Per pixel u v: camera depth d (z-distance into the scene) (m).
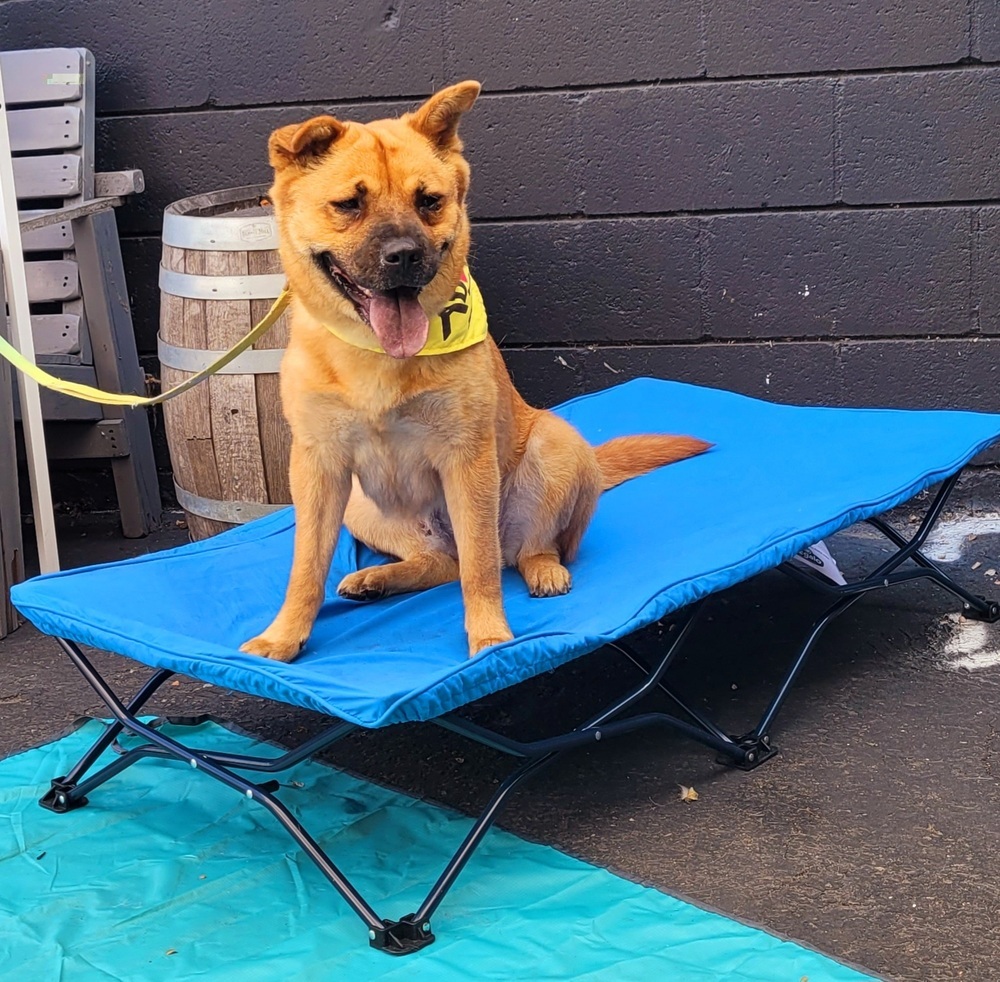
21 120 2.58
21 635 2.30
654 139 2.54
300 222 1.76
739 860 1.70
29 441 2.31
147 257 2.72
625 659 2.12
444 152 1.81
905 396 2.57
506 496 1.98
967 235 2.49
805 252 2.54
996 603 2.20
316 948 1.58
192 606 1.89
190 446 2.38
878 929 1.59
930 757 1.86
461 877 1.67
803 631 2.18
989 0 2.40
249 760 1.69
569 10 2.51
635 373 2.64
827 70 2.47
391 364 1.77
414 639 1.82
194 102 2.64
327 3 2.56
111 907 1.65
